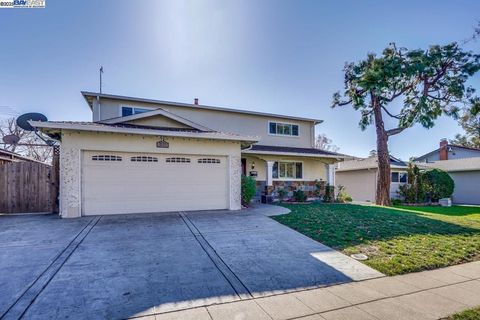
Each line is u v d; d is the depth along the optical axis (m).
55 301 3.46
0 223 7.71
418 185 17.33
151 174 9.55
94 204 8.89
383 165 15.66
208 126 15.14
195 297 3.65
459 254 5.66
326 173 16.30
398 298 3.74
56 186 9.62
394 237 6.75
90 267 4.59
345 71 16.48
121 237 6.35
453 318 3.23
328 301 3.61
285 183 15.62
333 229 7.42
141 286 3.93
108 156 9.09
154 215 8.98
